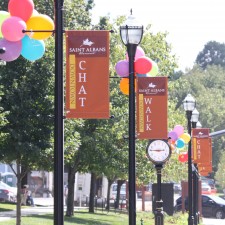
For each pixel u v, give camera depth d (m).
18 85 27.89
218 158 121.62
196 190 45.03
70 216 45.72
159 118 24.00
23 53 19.64
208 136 44.66
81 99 18.73
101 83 18.78
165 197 33.00
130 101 22.55
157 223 27.94
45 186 84.00
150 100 24.00
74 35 18.81
